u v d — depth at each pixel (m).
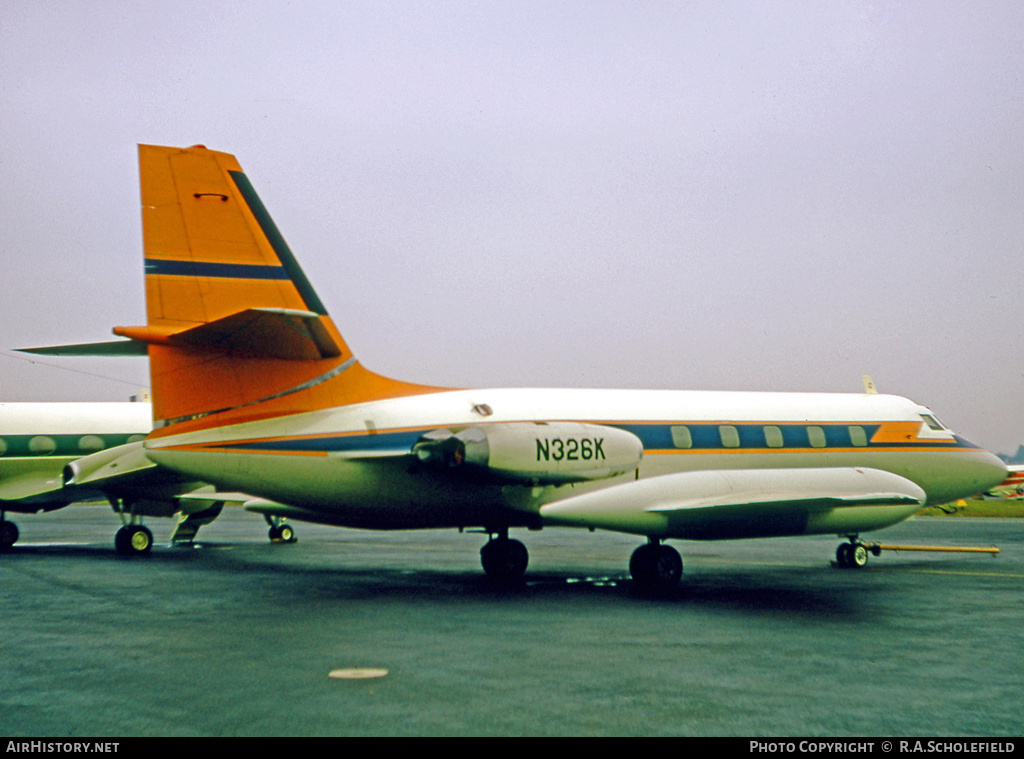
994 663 8.02
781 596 12.47
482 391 14.13
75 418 21.94
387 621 10.14
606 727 5.95
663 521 12.55
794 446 16.25
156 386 11.55
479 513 13.51
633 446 13.07
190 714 6.22
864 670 7.71
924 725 6.07
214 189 12.19
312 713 6.24
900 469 17.44
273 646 8.62
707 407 15.82
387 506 12.94
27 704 6.48
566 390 14.97
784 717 6.23
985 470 18.48
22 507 21.06
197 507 20.11
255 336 11.02
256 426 11.99
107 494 19.22
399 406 13.14
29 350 12.27
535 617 10.47
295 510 14.62
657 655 8.28
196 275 11.95
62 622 10.02
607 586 13.54
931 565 17.09
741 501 12.41
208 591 12.72
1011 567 16.77
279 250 12.56
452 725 5.96
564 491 13.98
